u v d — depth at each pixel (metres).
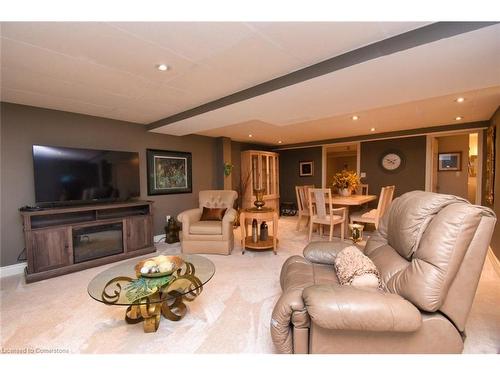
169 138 4.68
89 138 3.59
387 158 5.59
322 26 1.53
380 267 1.61
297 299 1.31
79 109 3.30
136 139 4.14
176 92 2.71
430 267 1.17
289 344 1.32
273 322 1.32
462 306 1.19
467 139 5.37
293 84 2.20
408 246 1.44
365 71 1.92
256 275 2.75
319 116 3.30
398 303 1.12
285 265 2.09
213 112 3.09
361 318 1.09
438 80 2.08
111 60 1.98
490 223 1.18
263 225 3.82
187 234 3.50
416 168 5.24
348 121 4.29
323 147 6.72
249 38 1.68
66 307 2.11
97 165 3.34
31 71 2.14
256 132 5.27
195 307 2.09
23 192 2.99
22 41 1.67
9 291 2.41
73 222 2.99
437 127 4.71
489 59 1.71
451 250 1.14
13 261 2.92
